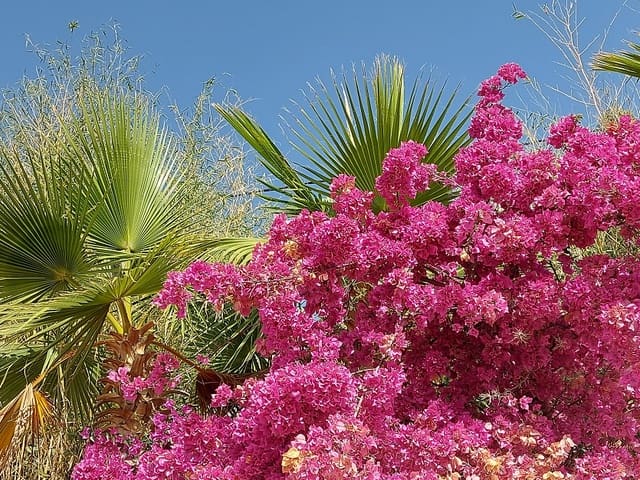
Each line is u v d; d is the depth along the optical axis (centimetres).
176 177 509
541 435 275
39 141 596
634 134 301
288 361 286
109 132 443
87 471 299
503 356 304
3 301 395
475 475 241
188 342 513
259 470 248
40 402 367
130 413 382
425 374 312
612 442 317
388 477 233
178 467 270
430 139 464
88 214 428
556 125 337
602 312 263
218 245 450
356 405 255
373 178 473
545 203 287
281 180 507
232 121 520
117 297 387
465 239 304
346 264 298
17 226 376
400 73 480
